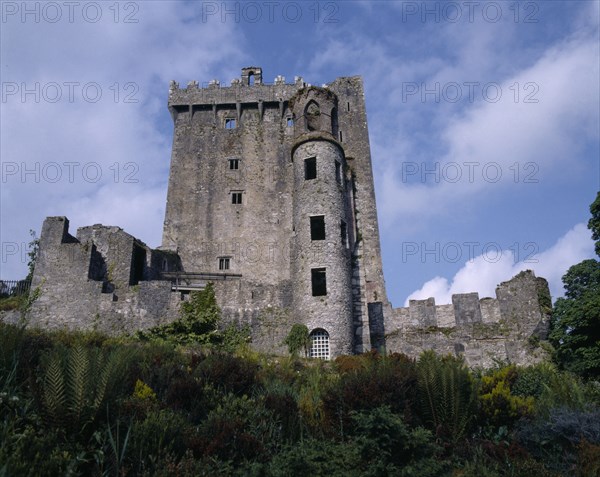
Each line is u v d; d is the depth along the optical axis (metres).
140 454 10.27
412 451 12.12
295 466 11.23
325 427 14.22
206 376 16.42
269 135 45.81
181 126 46.56
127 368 14.06
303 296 31.59
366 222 42.66
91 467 9.82
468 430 14.62
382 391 14.43
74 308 32.19
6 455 8.70
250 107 47.16
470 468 12.36
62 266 33.50
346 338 30.62
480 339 31.56
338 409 14.27
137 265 36.81
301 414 14.74
